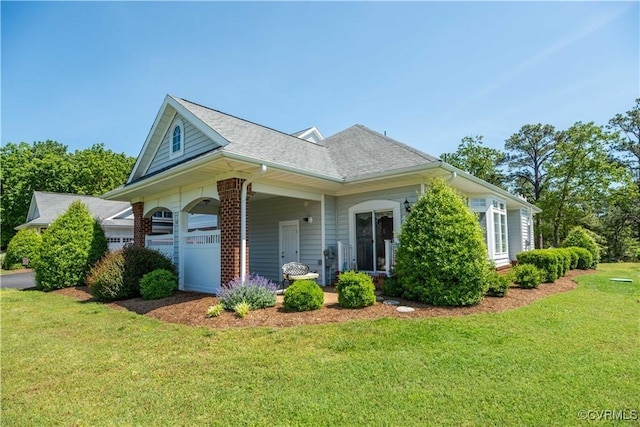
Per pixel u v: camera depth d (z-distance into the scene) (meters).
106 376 4.44
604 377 4.02
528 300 8.27
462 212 7.81
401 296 8.40
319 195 11.33
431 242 7.67
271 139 11.23
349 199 11.59
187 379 4.25
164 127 11.93
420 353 4.84
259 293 7.74
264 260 13.37
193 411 3.50
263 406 3.54
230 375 4.31
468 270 7.40
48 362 5.00
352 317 6.68
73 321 7.48
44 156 40.53
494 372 4.19
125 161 42.03
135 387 4.09
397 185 10.41
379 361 4.59
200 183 10.23
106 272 9.78
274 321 6.55
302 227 12.07
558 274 12.74
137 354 5.20
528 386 3.81
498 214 14.52
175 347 5.43
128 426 3.27
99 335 6.28
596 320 6.48
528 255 12.15
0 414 3.56
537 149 33.31
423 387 3.84
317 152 12.62
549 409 3.35
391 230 10.63
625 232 30.19
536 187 33.16
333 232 11.77
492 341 5.29
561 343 5.20
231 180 8.71
